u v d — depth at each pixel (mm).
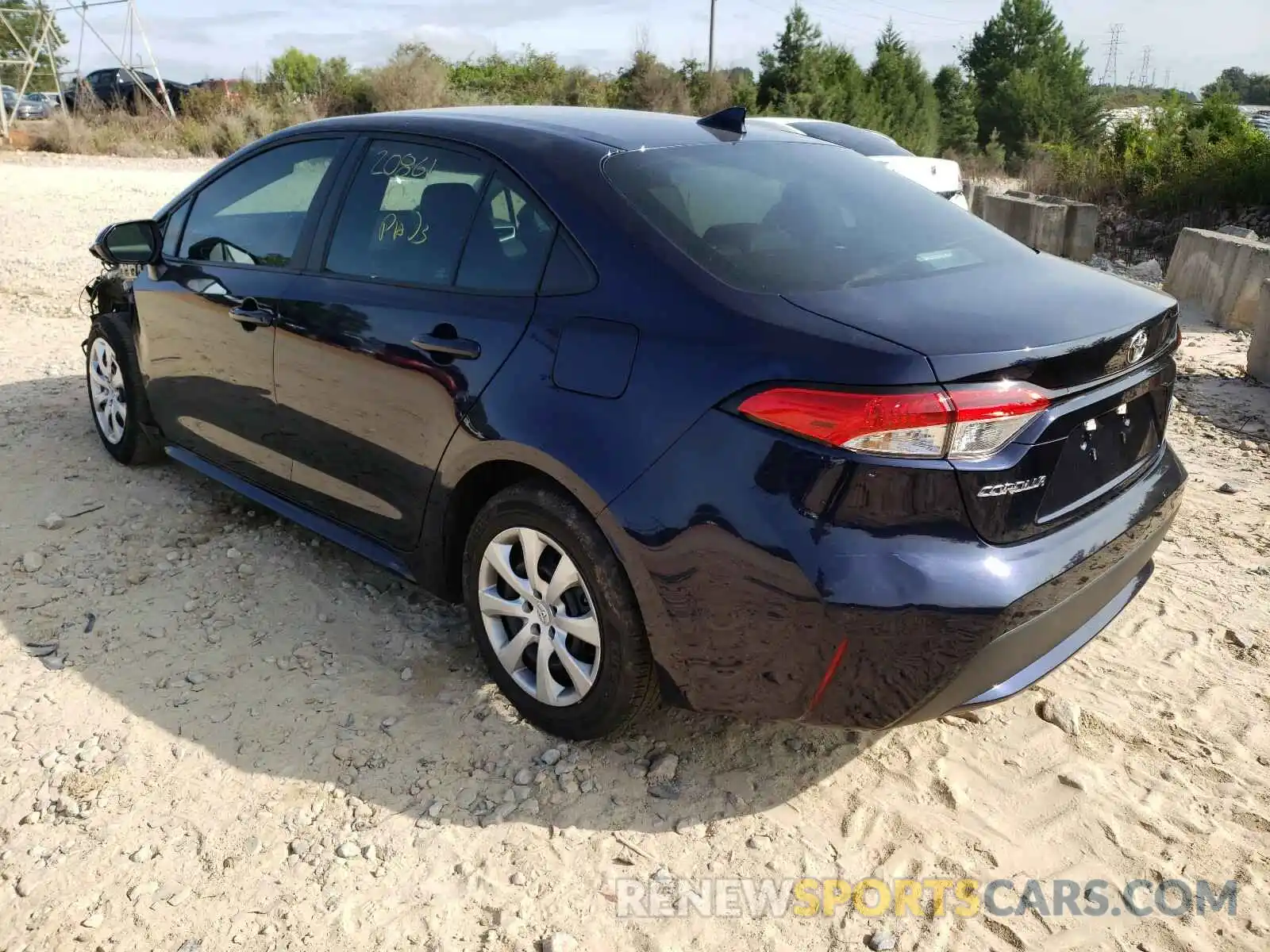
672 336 2459
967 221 3209
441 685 3186
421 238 3139
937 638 2236
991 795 2744
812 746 2928
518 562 2914
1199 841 2586
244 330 3678
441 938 2289
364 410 3213
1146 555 2828
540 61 33156
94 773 2764
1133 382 2615
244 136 25188
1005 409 2215
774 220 2818
